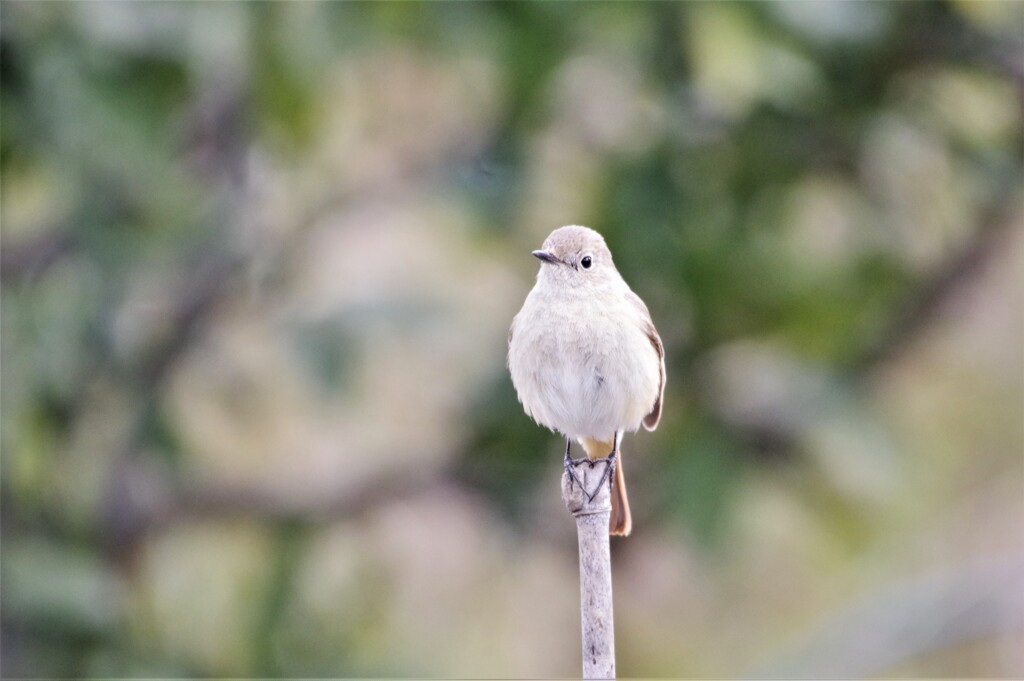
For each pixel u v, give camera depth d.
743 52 9.82
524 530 12.62
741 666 15.66
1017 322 16.73
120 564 12.07
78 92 10.14
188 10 10.23
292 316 11.85
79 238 11.32
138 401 12.23
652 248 11.02
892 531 13.84
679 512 11.13
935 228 12.34
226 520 12.81
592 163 11.64
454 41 10.97
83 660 10.67
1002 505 17.83
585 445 9.75
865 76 11.35
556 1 10.66
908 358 12.72
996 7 10.98
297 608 12.59
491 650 14.93
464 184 12.11
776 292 11.31
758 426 11.54
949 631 16.09
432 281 13.20
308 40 10.58
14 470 10.90
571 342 8.97
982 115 11.84
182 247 11.96
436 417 14.31
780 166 11.39
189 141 12.05
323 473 13.45
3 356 11.06
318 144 11.73
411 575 14.98
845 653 15.82
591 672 6.31
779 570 15.88
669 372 11.35
